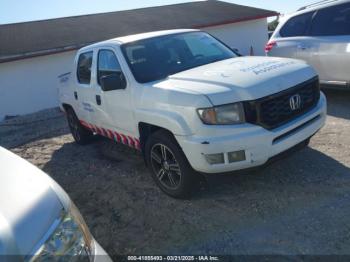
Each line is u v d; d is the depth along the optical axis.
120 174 5.36
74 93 6.41
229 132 3.56
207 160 3.64
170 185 4.30
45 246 1.78
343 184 4.05
